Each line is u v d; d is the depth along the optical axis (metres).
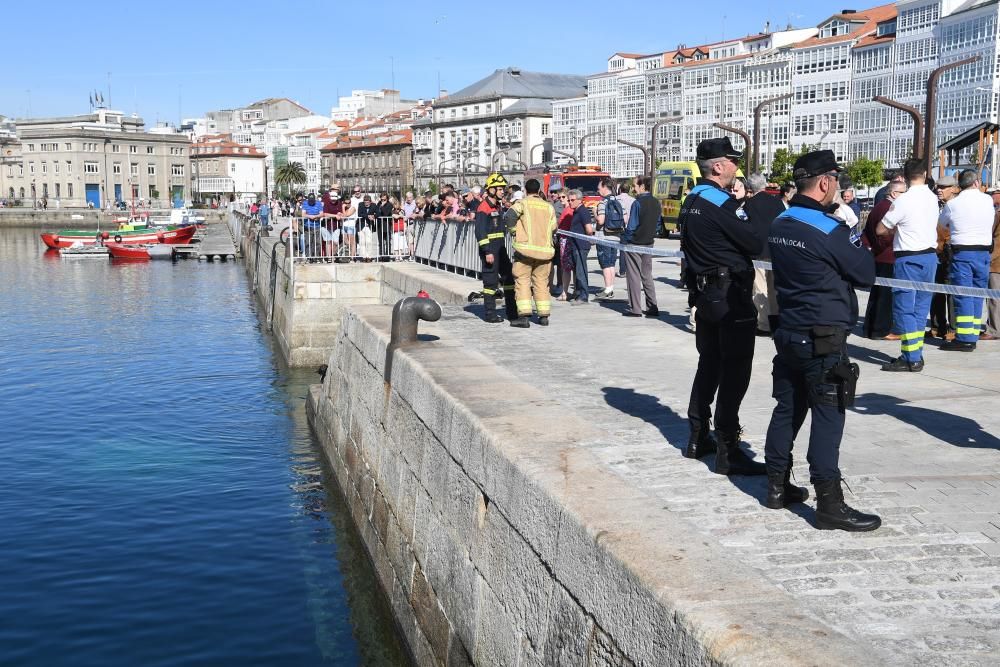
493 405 7.18
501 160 133.25
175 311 35.94
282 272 25.66
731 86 92.44
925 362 9.48
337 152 171.50
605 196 15.07
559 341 11.22
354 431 11.92
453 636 6.93
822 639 3.48
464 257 18.72
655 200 13.23
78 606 9.38
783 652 3.38
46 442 16.03
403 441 9.02
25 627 8.93
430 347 9.80
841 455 6.21
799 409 5.04
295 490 13.15
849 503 5.25
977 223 9.76
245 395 19.81
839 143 82.94
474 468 6.68
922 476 5.73
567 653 4.88
